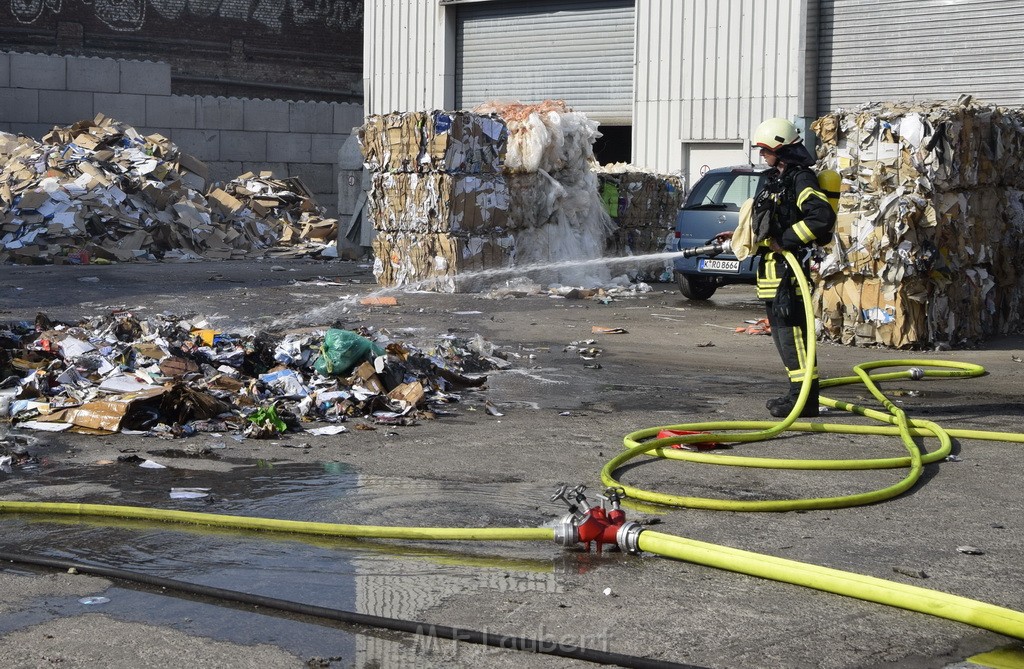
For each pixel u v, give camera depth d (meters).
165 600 4.14
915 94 19.88
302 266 20.77
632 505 5.45
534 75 24.88
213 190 25.06
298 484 5.80
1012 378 9.55
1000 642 3.81
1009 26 18.78
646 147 22.58
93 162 23.16
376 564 4.56
